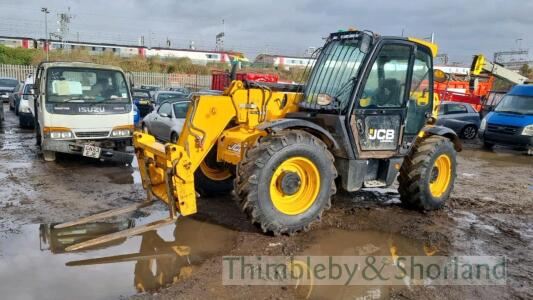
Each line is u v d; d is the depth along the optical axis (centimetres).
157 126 1113
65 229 524
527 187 844
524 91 1360
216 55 5188
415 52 577
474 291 404
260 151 481
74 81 886
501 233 566
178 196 481
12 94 1914
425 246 509
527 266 465
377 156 571
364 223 574
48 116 843
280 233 507
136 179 777
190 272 422
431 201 628
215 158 624
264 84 637
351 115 542
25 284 392
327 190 523
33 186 709
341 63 580
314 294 388
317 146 508
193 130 530
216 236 511
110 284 396
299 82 652
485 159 1193
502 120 1319
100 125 888
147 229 484
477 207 681
